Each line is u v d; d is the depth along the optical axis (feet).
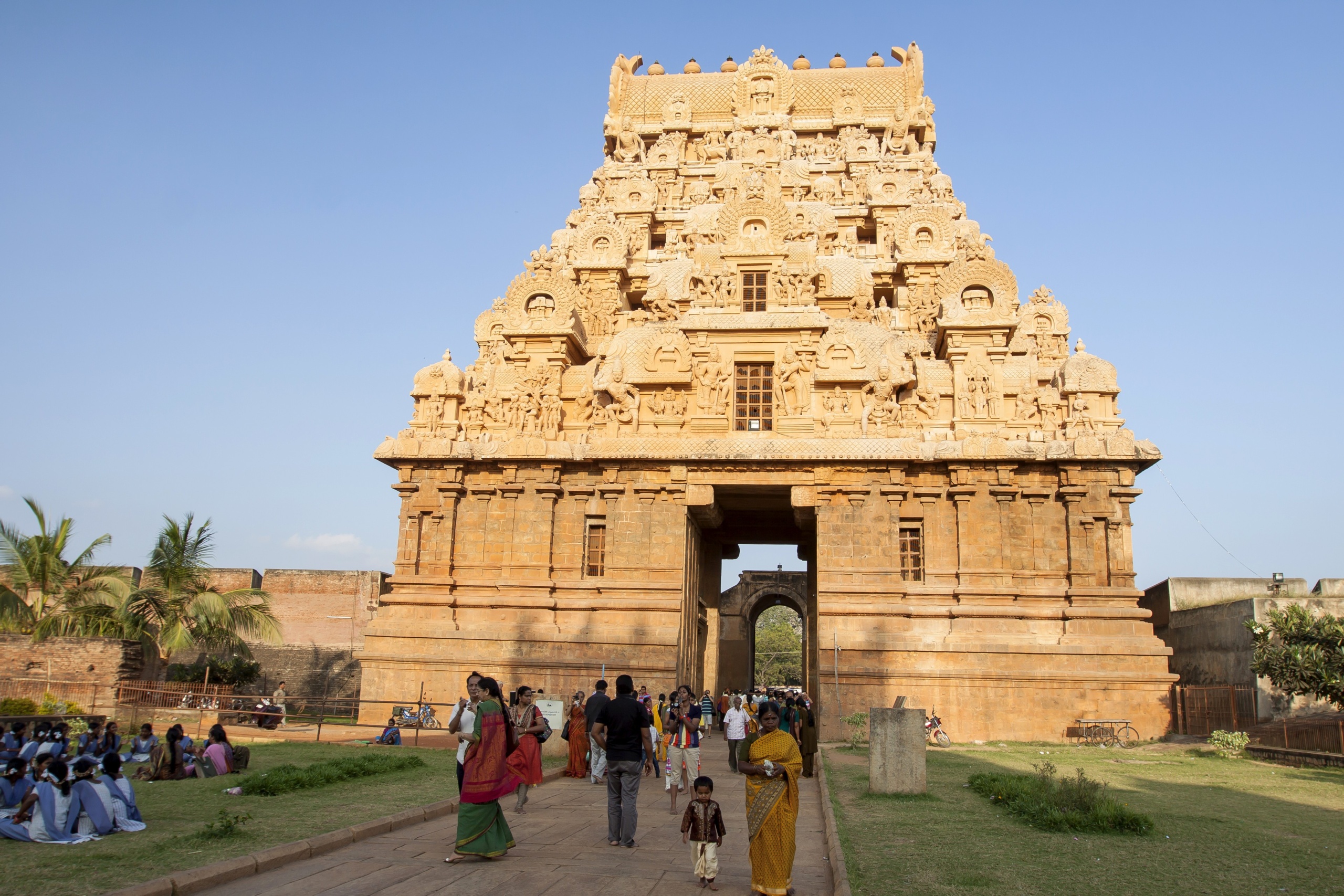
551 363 133.59
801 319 128.77
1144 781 76.79
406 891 38.22
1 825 46.11
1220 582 142.10
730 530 158.71
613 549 126.62
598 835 52.26
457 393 134.41
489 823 44.47
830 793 66.23
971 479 122.52
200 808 57.00
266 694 172.04
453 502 130.52
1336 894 38.65
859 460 123.03
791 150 180.55
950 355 129.49
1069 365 127.54
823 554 123.13
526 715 61.16
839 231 167.12
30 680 121.39
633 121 196.95
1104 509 119.96
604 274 152.66
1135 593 117.19
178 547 142.31
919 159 174.50
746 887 41.19
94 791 47.85
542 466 129.18
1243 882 40.60
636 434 128.88
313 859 43.93
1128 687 115.24
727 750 113.70
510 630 124.57
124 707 119.96
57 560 141.90
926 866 42.93
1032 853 46.09
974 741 115.55
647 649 121.90
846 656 119.85
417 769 77.87
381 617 127.75
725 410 128.47
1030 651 116.67
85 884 36.65
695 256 136.36
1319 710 108.99
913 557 124.57
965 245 145.48
